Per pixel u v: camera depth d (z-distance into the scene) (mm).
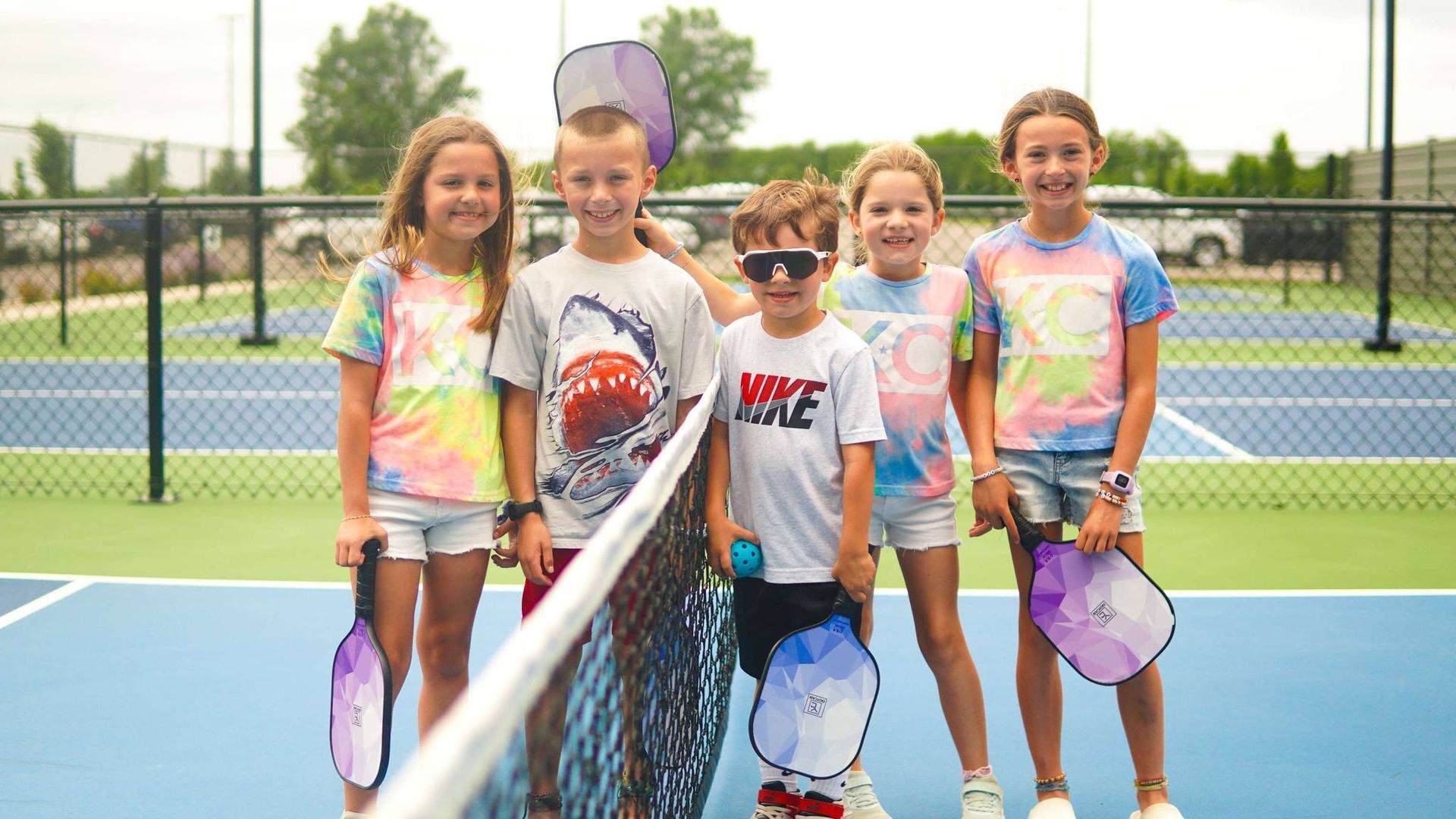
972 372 3057
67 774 3221
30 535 5914
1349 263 17391
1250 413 10133
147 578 5152
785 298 2717
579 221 2891
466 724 922
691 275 3348
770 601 2793
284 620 4574
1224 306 17438
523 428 2873
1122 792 3180
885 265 2986
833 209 2873
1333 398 10773
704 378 2922
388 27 37812
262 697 3789
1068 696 3859
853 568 2719
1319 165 22531
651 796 2061
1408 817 3029
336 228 12844
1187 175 22969
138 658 4137
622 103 3164
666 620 2154
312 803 3078
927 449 2930
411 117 37250
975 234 14023
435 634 2822
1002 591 4973
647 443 2869
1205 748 3443
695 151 28719
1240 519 6398
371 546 2619
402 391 2744
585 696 1552
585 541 2867
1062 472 2902
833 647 2670
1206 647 4305
